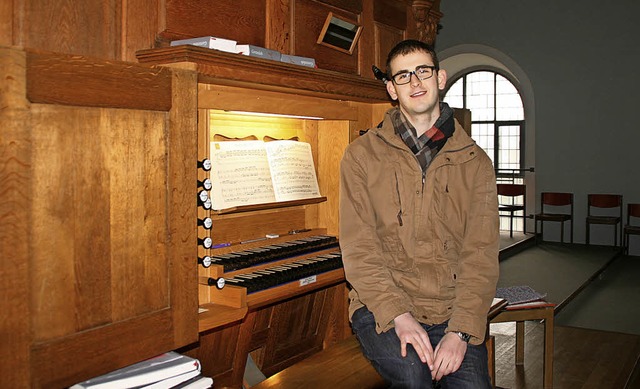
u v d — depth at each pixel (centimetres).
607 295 622
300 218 293
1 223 135
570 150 906
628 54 862
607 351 396
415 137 206
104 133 157
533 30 923
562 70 906
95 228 155
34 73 140
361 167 208
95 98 153
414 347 184
